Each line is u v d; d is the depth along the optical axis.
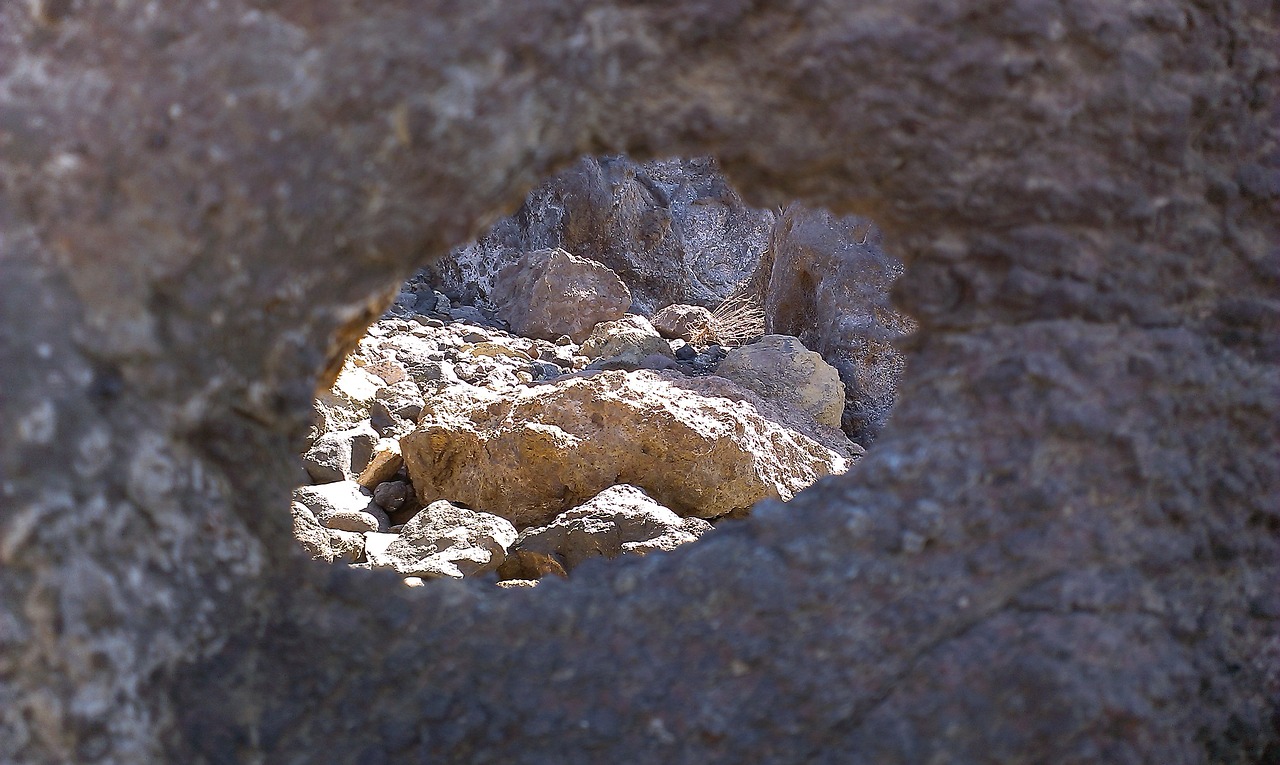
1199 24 1.79
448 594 1.77
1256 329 1.89
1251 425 1.89
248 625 1.68
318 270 1.66
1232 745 1.87
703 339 6.78
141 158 1.55
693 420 3.70
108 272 1.55
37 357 1.52
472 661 1.73
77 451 1.54
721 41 1.63
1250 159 1.87
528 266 7.07
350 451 4.22
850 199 1.79
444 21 1.56
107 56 1.55
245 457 1.70
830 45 1.64
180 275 1.57
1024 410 1.74
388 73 1.56
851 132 1.70
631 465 3.70
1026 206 1.74
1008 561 1.71
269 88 1.55
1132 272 1.78
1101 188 1.74
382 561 3.38
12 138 1.54
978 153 1.72
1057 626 1.69
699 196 10.98
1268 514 1.89
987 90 1.68
